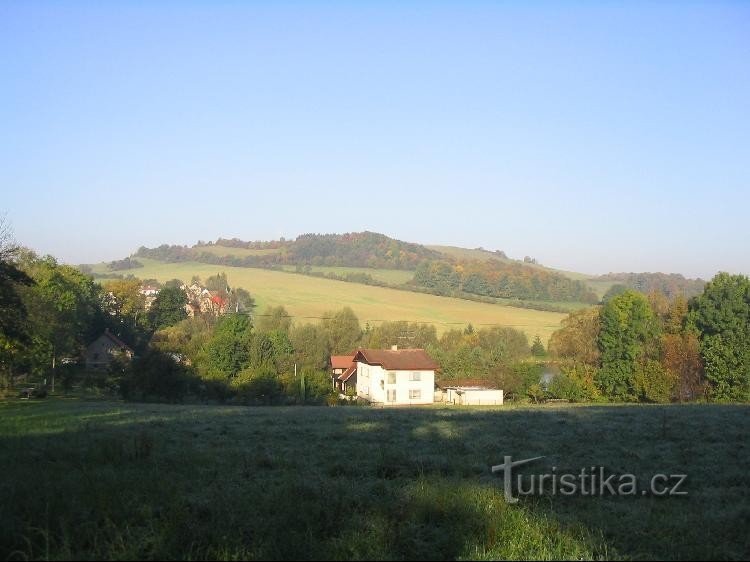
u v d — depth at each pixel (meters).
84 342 82.62
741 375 54.78
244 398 54.38
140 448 14.37
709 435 19.05
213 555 7.27
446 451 15.86
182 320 97.88
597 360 66.12
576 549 7.83
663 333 64.12
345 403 57.84
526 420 24.80
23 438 18.11
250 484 11.03
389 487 10.84
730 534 8.56
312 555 7.31
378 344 85.75
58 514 8.42
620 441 17.98
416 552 7.55
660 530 8.67
